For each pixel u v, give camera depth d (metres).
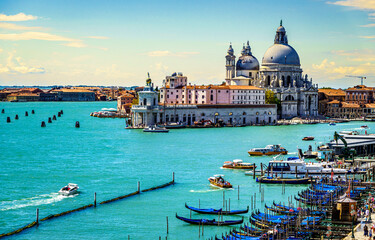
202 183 156.00
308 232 102.75
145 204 132.25
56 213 124.75
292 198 137.38
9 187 150.25
